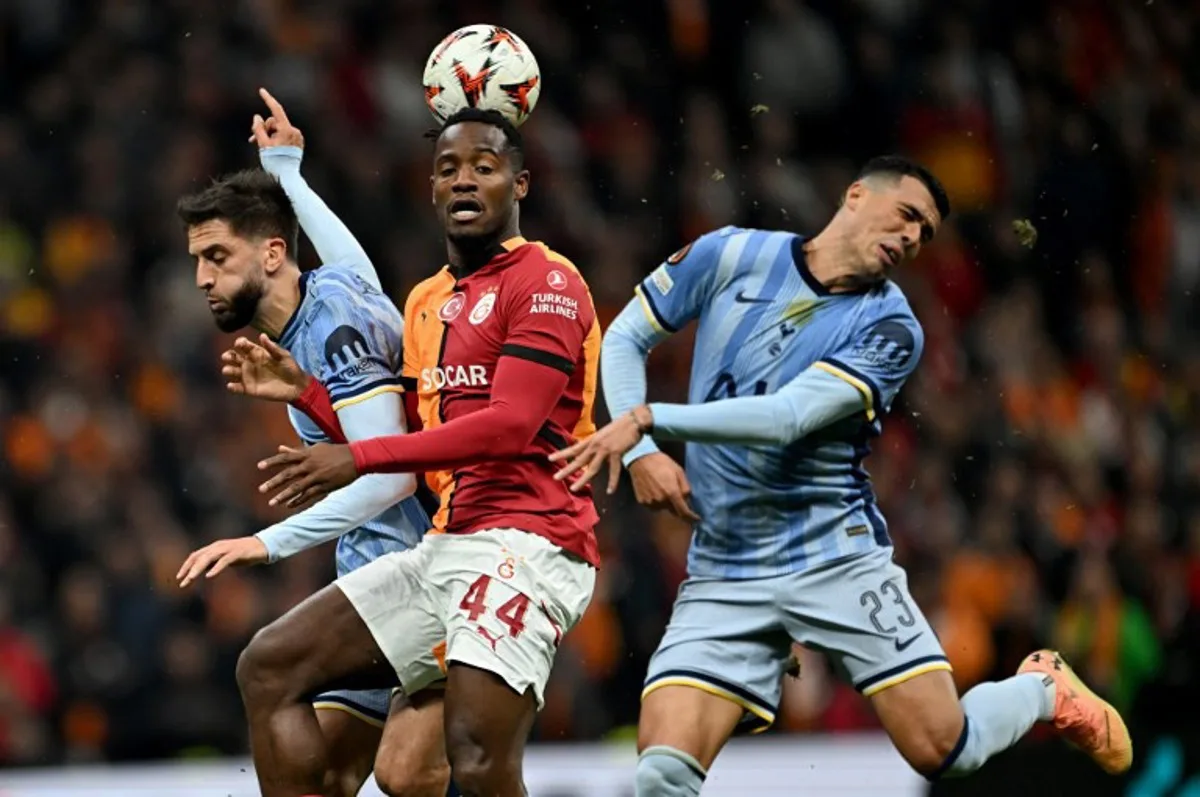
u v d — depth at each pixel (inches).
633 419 649.0
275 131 720.3
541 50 1737.2
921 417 1573.6
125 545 1384.1
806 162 1752.0
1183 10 2018.9
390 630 636.7
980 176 1787.6
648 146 1726.1
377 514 649.6
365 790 1032.2
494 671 617.9
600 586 1357.0
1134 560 1448.1
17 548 1393.9
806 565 715.4
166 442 1478.8
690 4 1787.6
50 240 1628.9
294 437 1491.1
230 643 1323.8
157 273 1612.9
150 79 1675.7
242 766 1128.2
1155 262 1845.5
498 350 629.9
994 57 1870.1
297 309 660.1
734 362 719.1
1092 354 1748.3
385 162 1660.9
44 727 1295.5
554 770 1082.1
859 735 1195.9
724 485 720.3
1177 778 957.2
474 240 636.7
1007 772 993.5
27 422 1486.2
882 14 1814.7
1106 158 1855.3
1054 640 1407.5
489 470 634.8
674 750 705.0
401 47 1740.9
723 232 732.7
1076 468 1587.1
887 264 706.8
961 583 1417.3
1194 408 1766.7
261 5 1710.1
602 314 1598.2
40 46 1716.3
